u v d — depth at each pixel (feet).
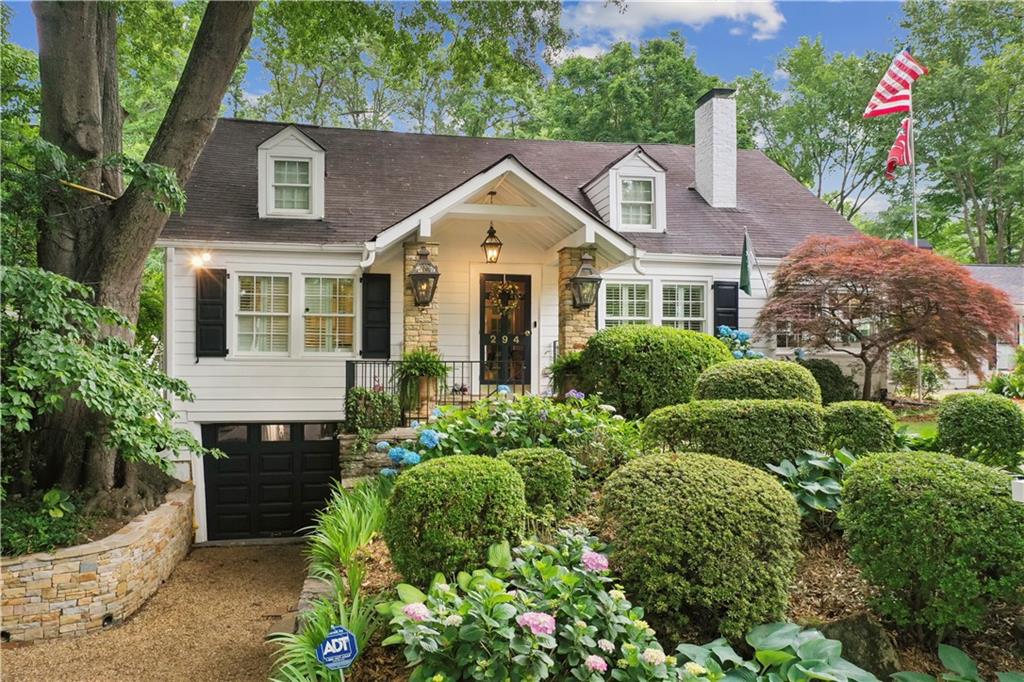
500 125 86.48
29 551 20.84
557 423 22.39
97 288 27.30
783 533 12.16
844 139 91.86
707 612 11.89
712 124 46.16
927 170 88.58
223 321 35.70
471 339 38.99
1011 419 21.26
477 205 32.32
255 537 36.11
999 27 83.20
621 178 42.04
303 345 36.86
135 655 18.76
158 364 44.70
